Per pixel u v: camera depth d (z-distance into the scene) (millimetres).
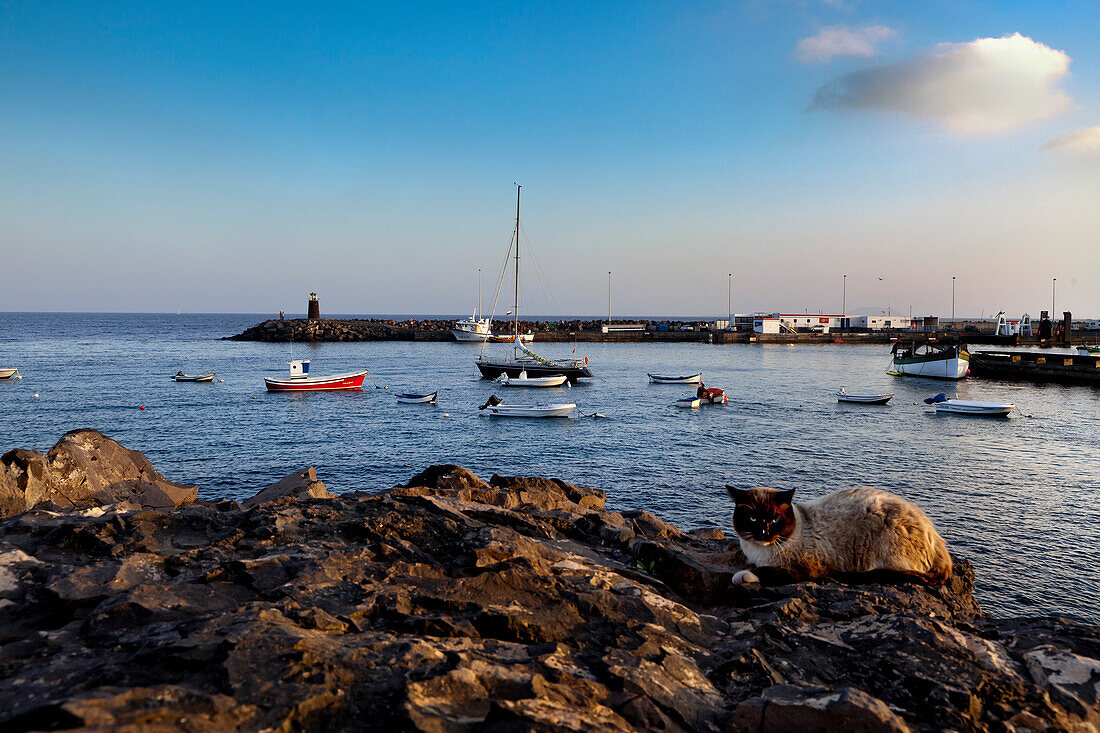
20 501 7336
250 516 6344
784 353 118062
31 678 3064
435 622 4051
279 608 3947
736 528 5969
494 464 32688
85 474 8469
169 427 42656
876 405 54812
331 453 35312
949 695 3607
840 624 4578
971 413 48781
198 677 3084
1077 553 19719
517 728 2779
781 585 5793
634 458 34031
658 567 6133
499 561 5367
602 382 73312
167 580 4660
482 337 136875
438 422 45906
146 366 85562
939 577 5816
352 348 125312
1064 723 3418
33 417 45500
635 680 3555
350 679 3150
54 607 4129
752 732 3264
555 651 3838
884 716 3168
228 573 4711
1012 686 3691
